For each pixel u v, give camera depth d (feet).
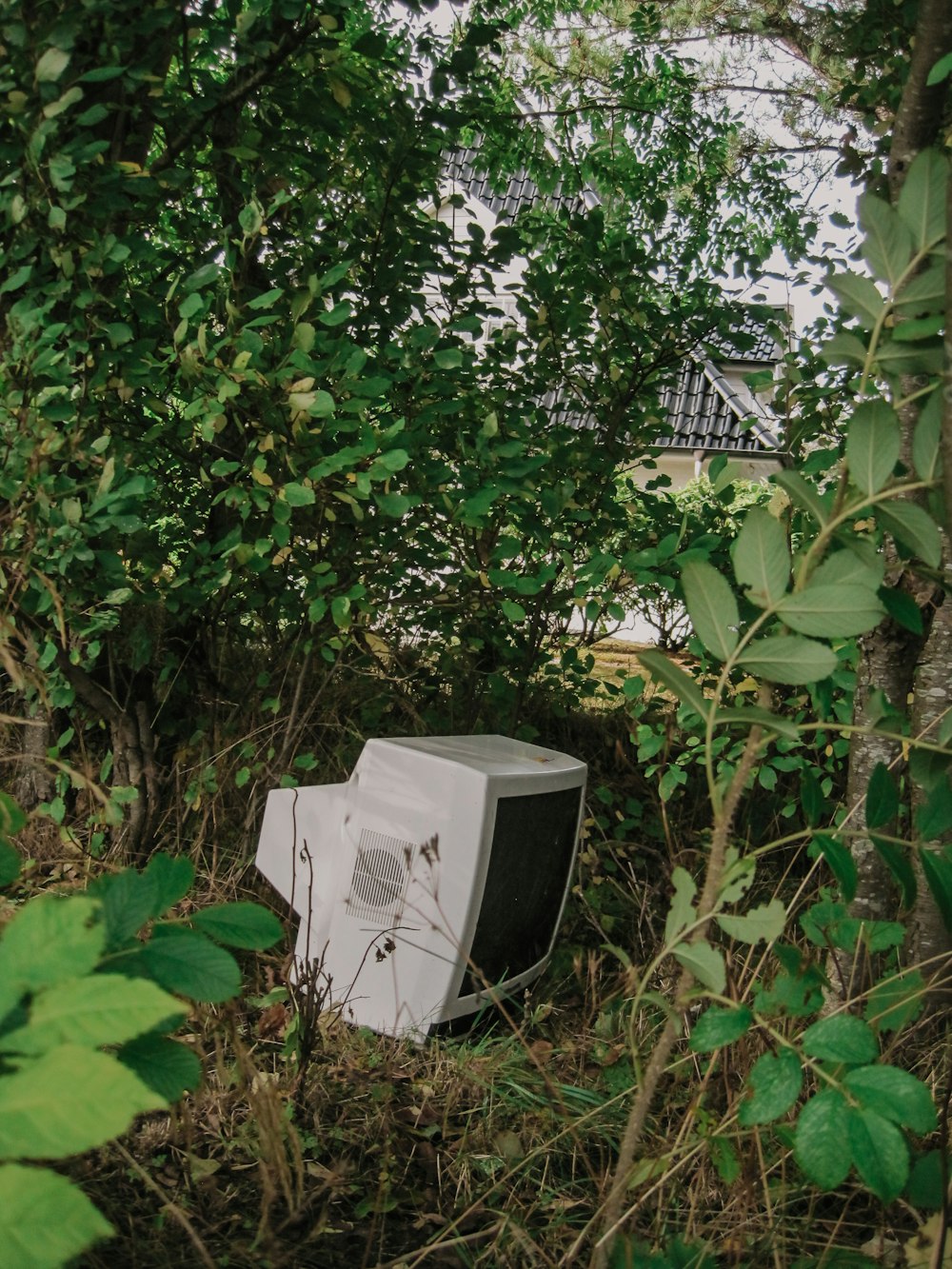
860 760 9.24
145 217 12.14
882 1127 3.61
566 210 15.01
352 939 9.53
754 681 11.28
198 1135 7.18
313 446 10.74
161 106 11.73
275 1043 8.67
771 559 3.88
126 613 12.75
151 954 3.47
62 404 10.01
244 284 12.56
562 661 14.29
